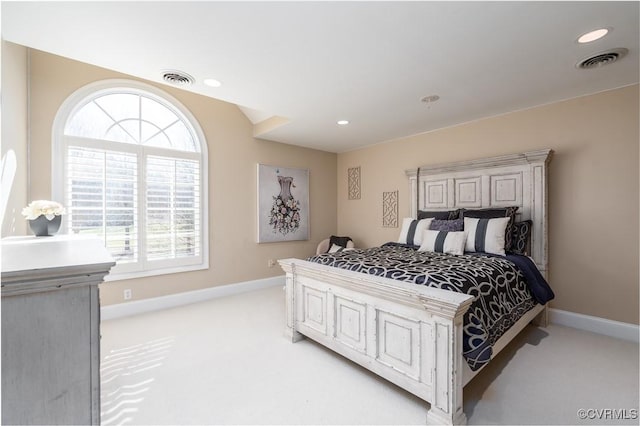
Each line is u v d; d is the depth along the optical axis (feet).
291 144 15.47
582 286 9.23
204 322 9.93
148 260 11.06
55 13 5.23
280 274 15.19
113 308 10.31
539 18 5.49
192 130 12.25
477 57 6.91
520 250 9.36
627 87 8.44
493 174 10.77
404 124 12.05
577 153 9.29
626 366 7.02
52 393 2.38
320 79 8.04
